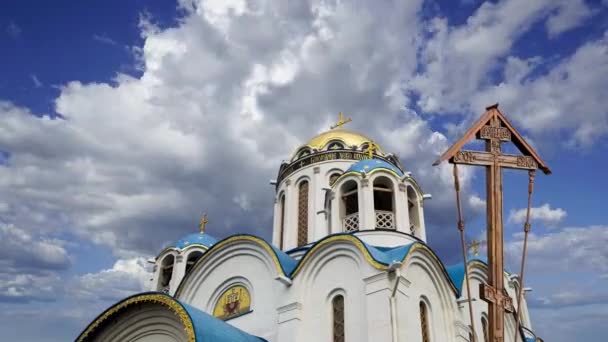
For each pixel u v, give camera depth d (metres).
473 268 25.59
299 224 29.64
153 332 19.70
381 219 25.03
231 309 24.00
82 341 19.61
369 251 20.84
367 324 19.45
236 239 25.06
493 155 15.82
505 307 14.48
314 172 30.19
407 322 19.52
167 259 31.91
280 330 21.38
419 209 27.02
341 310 20.94
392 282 19.97
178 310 17.89
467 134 15.87
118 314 19.58
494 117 16.31
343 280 21.28
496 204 15.35
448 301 22.67
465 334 22.64
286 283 22.19
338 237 21.89
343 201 26.31
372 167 26.09
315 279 22.05
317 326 20.97
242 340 18.73
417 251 21.81
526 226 15.68
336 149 31.08
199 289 25.50
